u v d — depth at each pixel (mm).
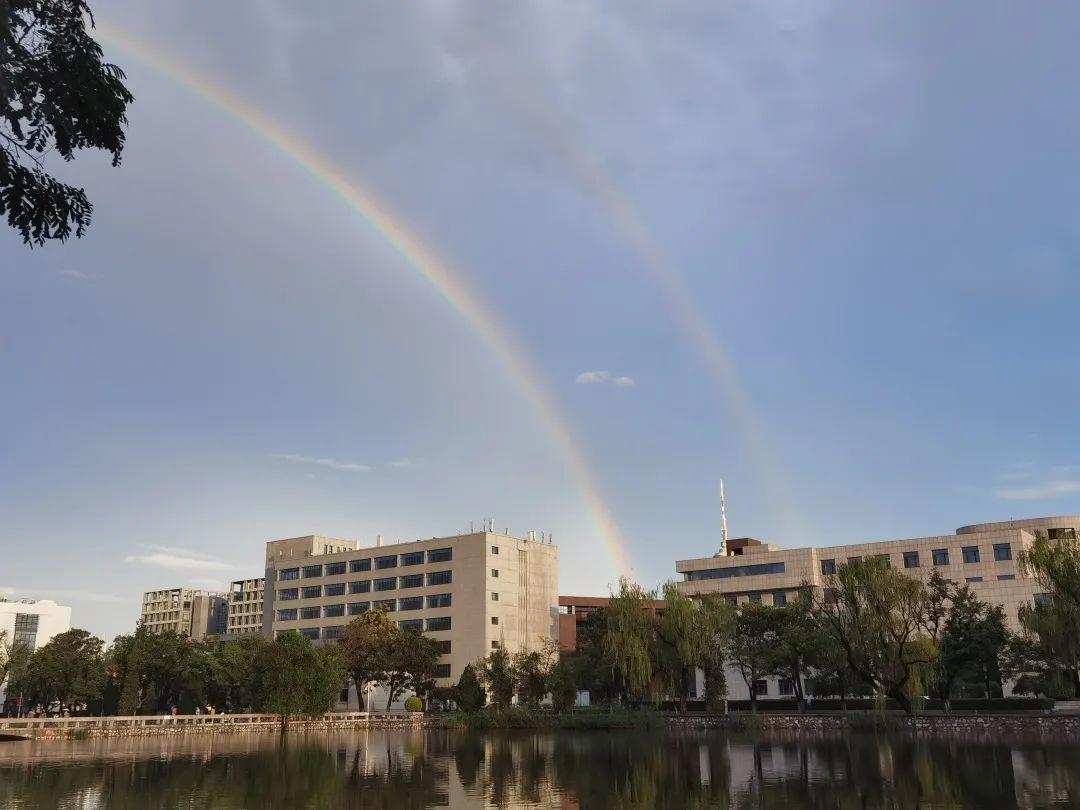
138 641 107438
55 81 15008
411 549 146500
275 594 163625
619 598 85438
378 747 62812
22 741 71438
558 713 89312
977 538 120625
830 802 30312
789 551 134375
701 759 48062
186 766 47000
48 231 15719
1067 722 62312
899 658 68750
